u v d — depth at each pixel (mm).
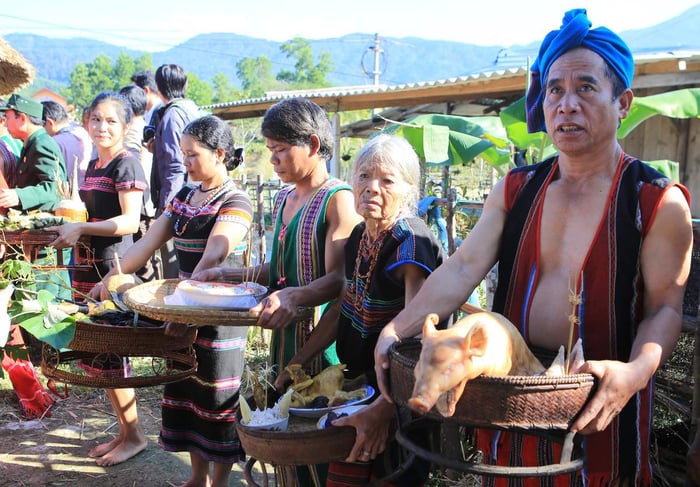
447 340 1501
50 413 4406
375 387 2404
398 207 2328
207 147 3096
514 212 2068
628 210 1854
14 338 4883
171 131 5391
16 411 4453
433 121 5676
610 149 1920
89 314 2945
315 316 2990
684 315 2973
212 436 3098
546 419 1523
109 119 3955
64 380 2848
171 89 5773
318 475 2561
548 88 1916
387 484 2311
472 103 10648
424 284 2064
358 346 2430
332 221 2646
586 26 1846
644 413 1917
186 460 3779
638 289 1869
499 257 2135
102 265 4102
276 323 2404
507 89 8352
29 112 4844
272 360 2887
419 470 2393
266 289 2783
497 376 1494
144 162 6500
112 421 4332
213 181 3189
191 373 2969
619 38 1869
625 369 1608
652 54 6941
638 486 1967
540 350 1952
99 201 4102
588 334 1886
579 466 1608
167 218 3352
